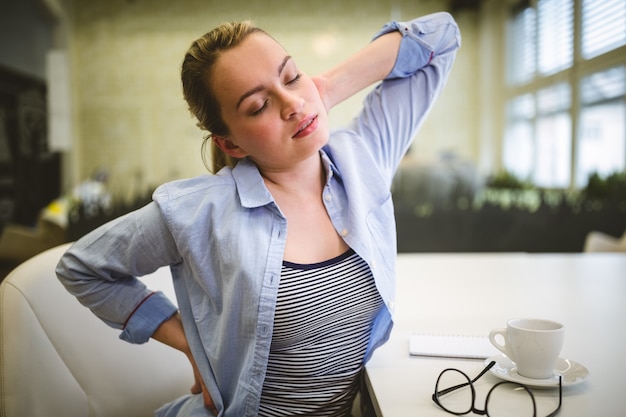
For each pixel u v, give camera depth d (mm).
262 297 825
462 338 1025
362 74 1006
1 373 972
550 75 5062
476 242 3463
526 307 1261
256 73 805
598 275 1597
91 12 5859
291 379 902
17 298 1020
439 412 723
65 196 5156
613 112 4051
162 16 5902
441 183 4957
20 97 5270
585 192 3879
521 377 802
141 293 955
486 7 5875
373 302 912
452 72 6012
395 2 5906
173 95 5984
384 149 1045
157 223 881
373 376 863
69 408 1054
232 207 875
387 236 965
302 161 887
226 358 888
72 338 1083
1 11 4980
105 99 5934
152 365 1177
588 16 4383
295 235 881
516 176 5418
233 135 858
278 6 5859
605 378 823
